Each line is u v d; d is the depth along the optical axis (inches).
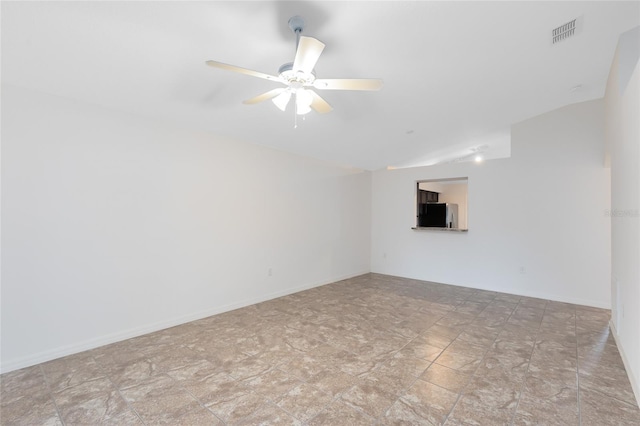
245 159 164.7
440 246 217.8
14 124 97.4
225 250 154.9
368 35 89.4
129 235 122.3
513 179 185.8
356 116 148.6
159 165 131.3
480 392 84.2
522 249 183.3
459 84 125.4
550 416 74.1
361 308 159.5
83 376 93.4
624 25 93.7
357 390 85.6
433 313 150.9
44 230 102.6
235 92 113.6
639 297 77.6
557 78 128.3
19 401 81.3
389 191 245.4
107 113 117.0
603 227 159.5
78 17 73.3
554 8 84.7
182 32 81.0
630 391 84.0
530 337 121.1
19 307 98.2
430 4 79.2
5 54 83.9
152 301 128.6
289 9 76.0
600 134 158.7
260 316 147.3
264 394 84.0
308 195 201.5
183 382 89.9
